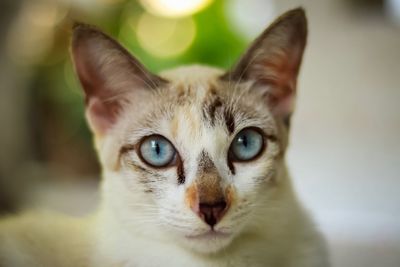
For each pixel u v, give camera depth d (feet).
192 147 0.90
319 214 1.85
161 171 0.91
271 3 2.49
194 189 0.87
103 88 1.00
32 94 2.75
